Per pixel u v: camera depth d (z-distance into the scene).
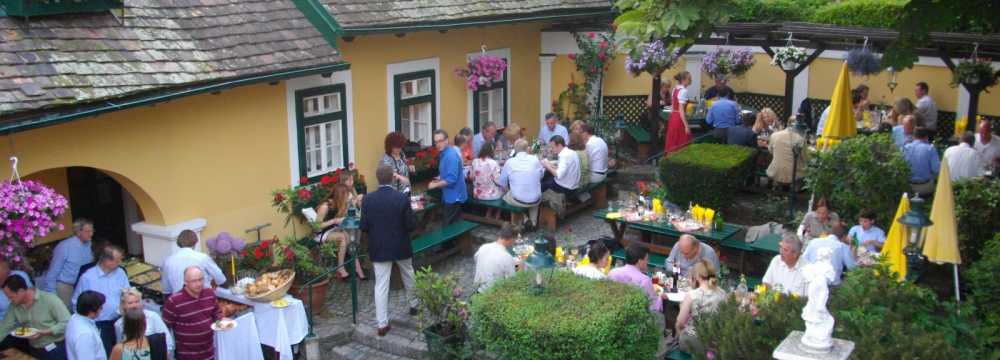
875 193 10.40
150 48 9.76
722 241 10.45
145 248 10.55
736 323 6.32
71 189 10.92
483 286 9.05
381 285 9.68
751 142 13.34
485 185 12.84
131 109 9.64
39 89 8.36
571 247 10.73
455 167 12.15
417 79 13.72
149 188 9.99
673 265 9.57
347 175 11.47
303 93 11.84
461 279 11.27
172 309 8.52
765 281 8.80
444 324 8.78
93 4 9.53
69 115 8.41
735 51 15.62
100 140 9.35
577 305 7.27
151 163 9.97
